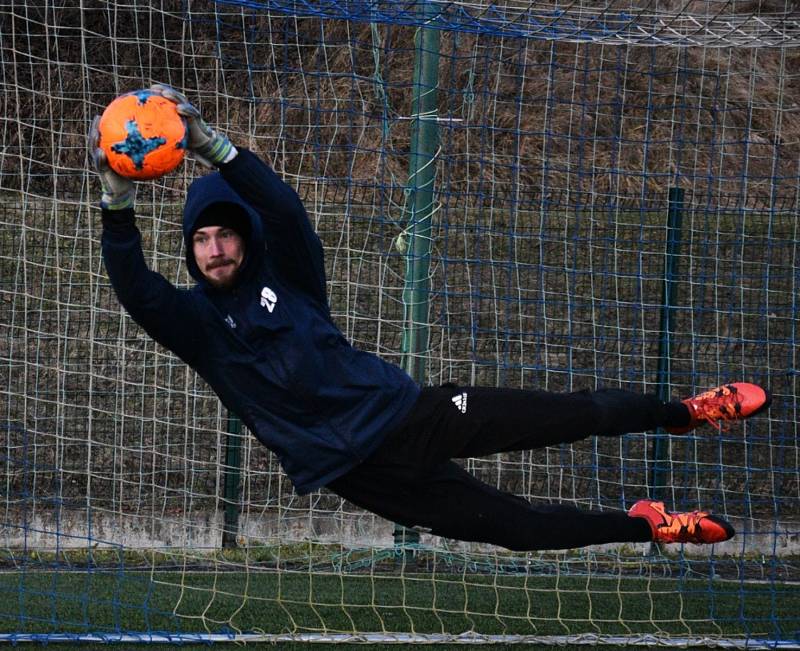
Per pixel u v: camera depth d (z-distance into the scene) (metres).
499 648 18.98
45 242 27.61
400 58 33.81
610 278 28.97
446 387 13.02
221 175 12.52
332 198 29.61
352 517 25.52
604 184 33.81
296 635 19.02
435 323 27.06
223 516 25.50
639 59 36.50
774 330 29.06
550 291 28.50
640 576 24.19
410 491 13.04
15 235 27.44
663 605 22.05
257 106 31.92
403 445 12.70
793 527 26.55
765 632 20.38
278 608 20.92
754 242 29.09
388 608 21.16
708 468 27.39
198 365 12.92
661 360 26.19
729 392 14.61
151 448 26.33
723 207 29.75
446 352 27.45
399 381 12.80
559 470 26.55
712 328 28.91
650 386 27.95
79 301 27.03
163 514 25.56
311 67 33.56
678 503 26.78
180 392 25.19
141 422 26.22
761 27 21.58
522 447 12.97
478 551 25.06
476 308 27.92
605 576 24.08
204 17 35.00
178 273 28.22
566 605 21.86
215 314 12.67
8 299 26.95
